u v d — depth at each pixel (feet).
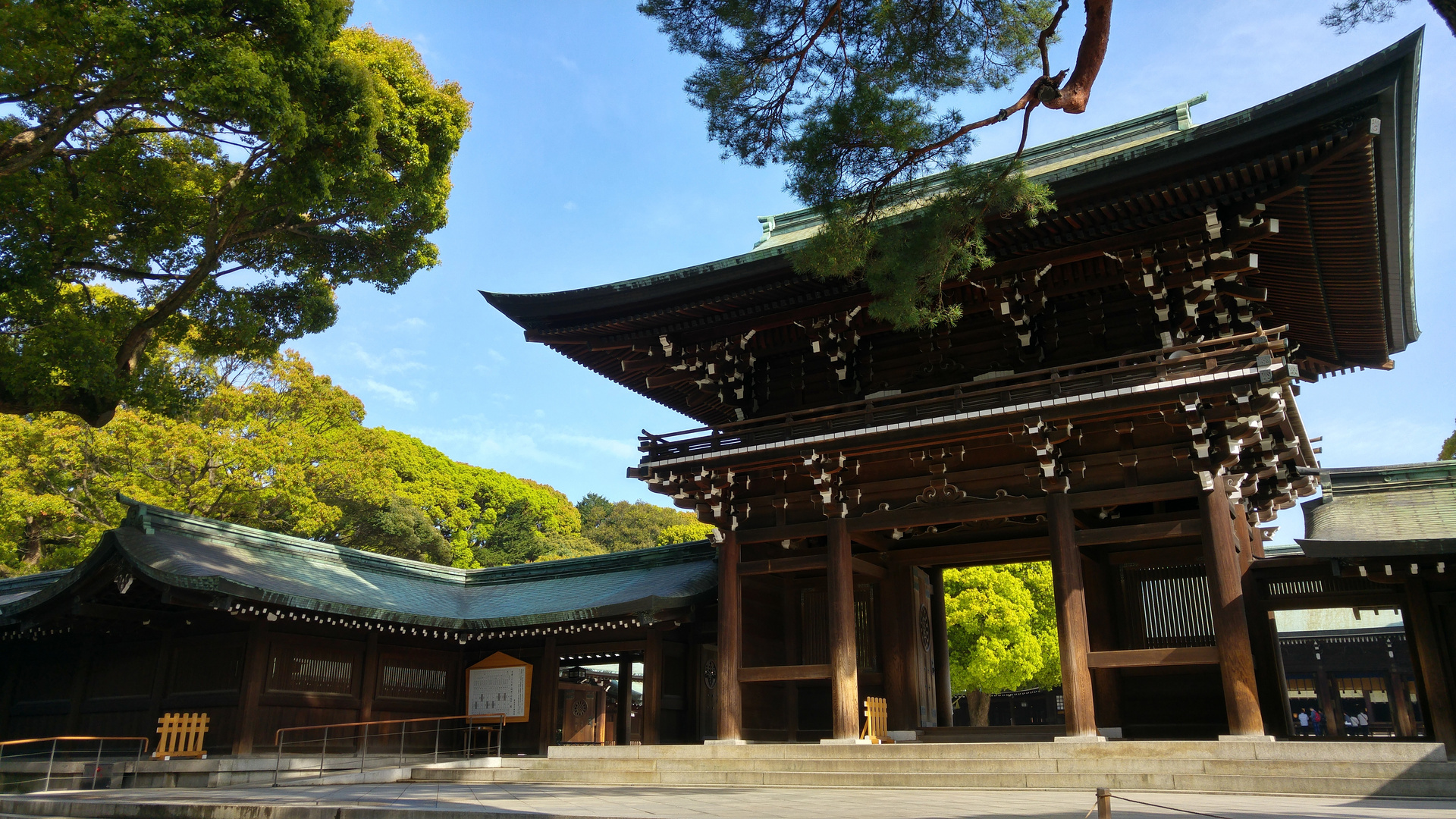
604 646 82.38
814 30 45.65
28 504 129.08
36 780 71.00
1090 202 53.93
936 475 63.10
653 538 290.15
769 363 75.77
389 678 83.71
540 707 84.28
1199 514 56.65
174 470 142.41
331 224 82.99
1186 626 63.82
